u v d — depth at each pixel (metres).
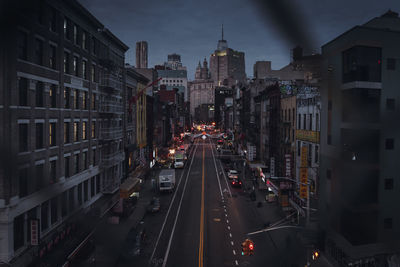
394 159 18.92
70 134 24.20
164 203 39.41
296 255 22.23
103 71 31.75
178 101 120.62
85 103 27.59
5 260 16.23
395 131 18.83
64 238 21.86
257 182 50.34
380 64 18.78
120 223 31.00
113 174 34.88
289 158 31.95
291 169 33.31
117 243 25.52
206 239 26.83
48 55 20.72
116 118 36.34
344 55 19.92
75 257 21.23
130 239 25.56
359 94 18.53
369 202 18.77
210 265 21.64
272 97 44.78
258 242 26.05
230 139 112.06
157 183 49.72
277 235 27.20
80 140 26.02
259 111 57.06
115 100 35.97
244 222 31.62
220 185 50.41
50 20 21.09
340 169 19.70
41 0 19.80
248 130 70.00
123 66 39.47
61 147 22.41
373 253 18.72
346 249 19.05
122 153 38.44
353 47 18.86
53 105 21.75
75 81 24.92
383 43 18.78
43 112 20.08
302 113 30.42
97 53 30.23
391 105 18.95
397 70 19.02
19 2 6.56
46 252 19.47
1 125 16.25
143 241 25.53
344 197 19.14
